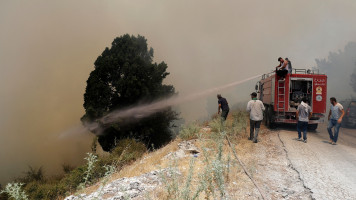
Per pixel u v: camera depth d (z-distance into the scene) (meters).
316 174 5.29
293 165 5.90
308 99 11.26
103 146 21.30
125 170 6.74
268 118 12.62
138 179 4.70
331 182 4.80
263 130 11.55
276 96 11.00
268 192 4.21
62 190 7.82
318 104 10.84
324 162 6.31
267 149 7.65
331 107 9.12
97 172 7.78
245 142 8.50
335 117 8.95
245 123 10.95
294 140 9.21
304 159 6.53
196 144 8.02
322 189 4.41
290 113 11.00
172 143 9.35
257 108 8.59
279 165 5.99
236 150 7.24
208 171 3.64
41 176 14.08
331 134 9.17
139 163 7.50
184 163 6.03
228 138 8.27
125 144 12.20
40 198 7.81
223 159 5.30
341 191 4.32
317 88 10.83
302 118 8.98
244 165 5.71
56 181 11.80
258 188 4.25
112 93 22.14
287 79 10.86
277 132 11.05
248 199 3.87
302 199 3.98
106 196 3.88
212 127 10.38
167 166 5.97
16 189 2.19
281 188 4.42
